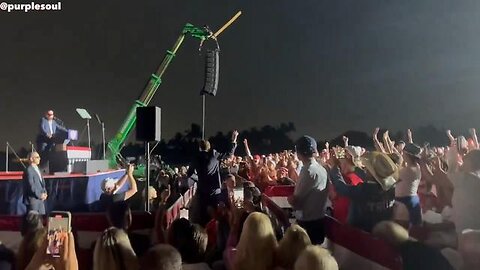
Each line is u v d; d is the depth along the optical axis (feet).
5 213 18.57
